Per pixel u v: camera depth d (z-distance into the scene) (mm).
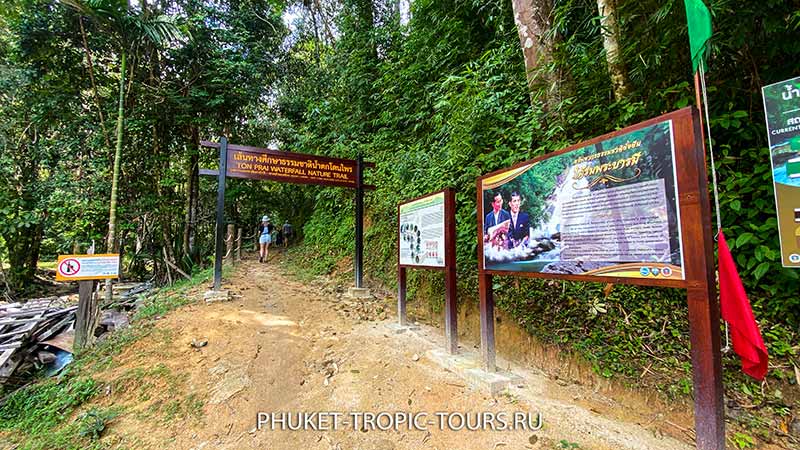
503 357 3365
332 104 10641
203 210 11047
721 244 1728
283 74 11625
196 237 10008
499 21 5664
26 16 6789
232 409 2840
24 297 10195
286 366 3375
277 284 6742
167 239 8836
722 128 2547
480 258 2951
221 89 8984
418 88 7688
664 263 1688
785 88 1844
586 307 3053
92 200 7695
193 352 3693
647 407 2383
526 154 3465
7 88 7395
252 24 10258
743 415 2121
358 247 6043
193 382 3221
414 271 5184
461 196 4328
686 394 2252
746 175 2301
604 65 3311
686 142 1618
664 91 2699
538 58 3799
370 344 3680
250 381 3158
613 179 1929
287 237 12211
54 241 10227
